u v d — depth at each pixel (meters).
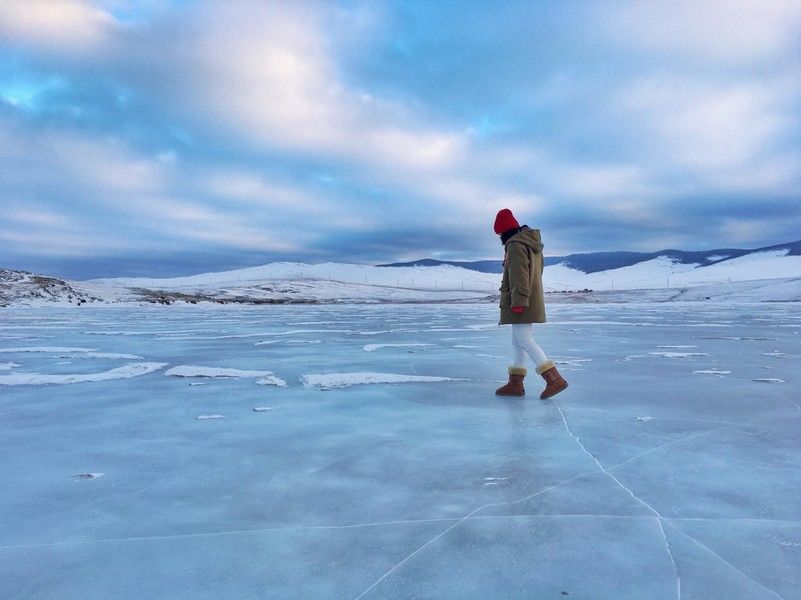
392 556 1.57
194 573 1.48
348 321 16.69
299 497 2.04
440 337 9.95
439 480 2.22
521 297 3.81
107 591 1.40
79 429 3.12
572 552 1.58
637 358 6.44
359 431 3.04
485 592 1.37
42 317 19.94
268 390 4.40
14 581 1.45
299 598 1.35
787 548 1.61
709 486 2.13
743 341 8.65
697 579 1.43
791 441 2.79
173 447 2.74
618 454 2.56
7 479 2.27
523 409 3.61
